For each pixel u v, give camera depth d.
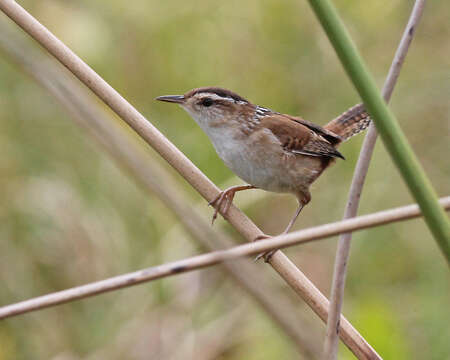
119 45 11.93
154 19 12.01
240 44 12.25
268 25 12.21
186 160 6.75
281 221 11.52
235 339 9.88
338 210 11.22
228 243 4.90
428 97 11.91
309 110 12.02
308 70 12.13
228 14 12.32
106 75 11.55
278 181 8.52
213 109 8.26
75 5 11.62
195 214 5.05
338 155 8.66
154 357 9.95
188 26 12.20
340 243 5.49
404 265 10.48
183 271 4.89
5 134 10.93
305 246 11.48
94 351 9.98
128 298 10.46
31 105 11.02
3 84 10.96
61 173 10.98
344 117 9.36
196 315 10.32
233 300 10.45
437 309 9.44
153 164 5.46
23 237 10.59
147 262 10.52
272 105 12.02
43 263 10.58
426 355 9.16
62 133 11.01
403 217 4.53
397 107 12.03
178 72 12.05
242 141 8.31
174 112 11.83
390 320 8.73
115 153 5.50
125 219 10.77
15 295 10.29
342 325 5.89
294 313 4.51
